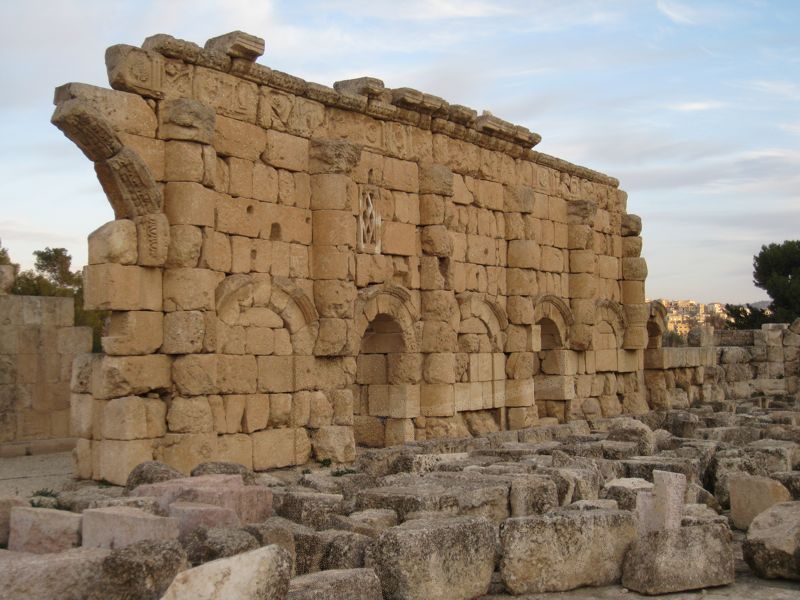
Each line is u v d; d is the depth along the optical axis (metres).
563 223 32.47
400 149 24.83
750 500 14.75
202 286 18.45
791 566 11.53
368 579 9.86
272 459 20.31
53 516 11.46
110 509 11.23
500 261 28.81
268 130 20.92
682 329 125.94
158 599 8.92
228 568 8.57
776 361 43.88
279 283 20.72
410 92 24.50
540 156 30.75
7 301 24.83
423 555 10.48
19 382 24.94
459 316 26.81
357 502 13.62
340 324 21.62
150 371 17.91
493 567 11.38
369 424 25.11
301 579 9.73
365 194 23.52
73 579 9.45
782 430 24.20
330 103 22.52
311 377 21.39
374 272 23.73
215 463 15.12
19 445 23.91
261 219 20.61
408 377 24.81
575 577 11.40
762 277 70.75
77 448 18.28
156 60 18.41
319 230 21.77
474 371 27.44
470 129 27.12
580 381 33.03
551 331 31.94
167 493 12.54
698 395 39.78
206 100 19.42
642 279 36.19
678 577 11.18
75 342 26.03
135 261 17.81
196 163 18.41
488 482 14.38
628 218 36.47
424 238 25.34
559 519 11.47
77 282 51.06
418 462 18.22
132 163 17.56
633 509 14.66
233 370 19.62
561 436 25.25
